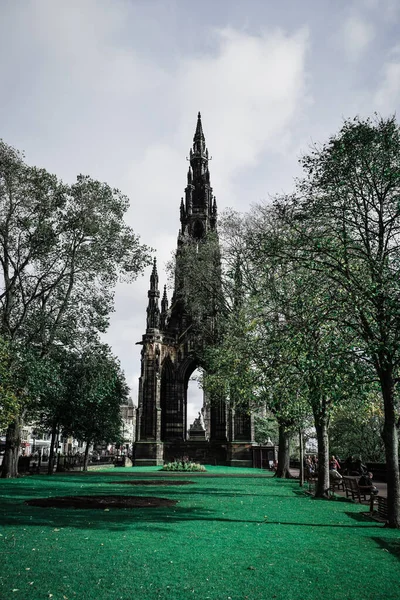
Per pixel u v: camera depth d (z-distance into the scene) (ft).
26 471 162.40
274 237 67.62
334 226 64.49
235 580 32.55
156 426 266.98
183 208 350.64
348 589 31.17
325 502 79.30
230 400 153.17
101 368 154.20
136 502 73.15
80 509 63.82
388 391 56.24
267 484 120.57
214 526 52.06
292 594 30.09
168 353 288.10
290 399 88.84
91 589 29.99
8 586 30.09
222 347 132.36
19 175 133.80
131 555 37.81
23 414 142.10
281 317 77.25
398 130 61.62
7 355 116.06
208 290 169.07
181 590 30.27
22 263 139.13
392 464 54.85
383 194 60.95
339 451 226.99
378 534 49.06
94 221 140.97
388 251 59.93
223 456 265.54
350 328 61.62
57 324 143.13
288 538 46.21
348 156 61.57
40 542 41.47
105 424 188.24
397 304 54.29
